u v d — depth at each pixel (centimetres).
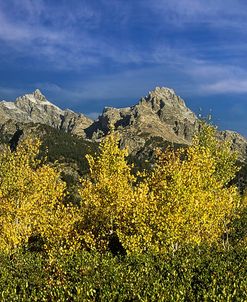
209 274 2127
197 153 3747
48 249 3272
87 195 3706
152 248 2770
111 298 1670
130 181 4056
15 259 2520
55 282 2141
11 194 4022
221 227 4062
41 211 3778
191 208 2936
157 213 2939
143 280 1912
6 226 3356
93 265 2183
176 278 2039
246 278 1952
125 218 3203
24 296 1692
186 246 2825
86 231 3525
